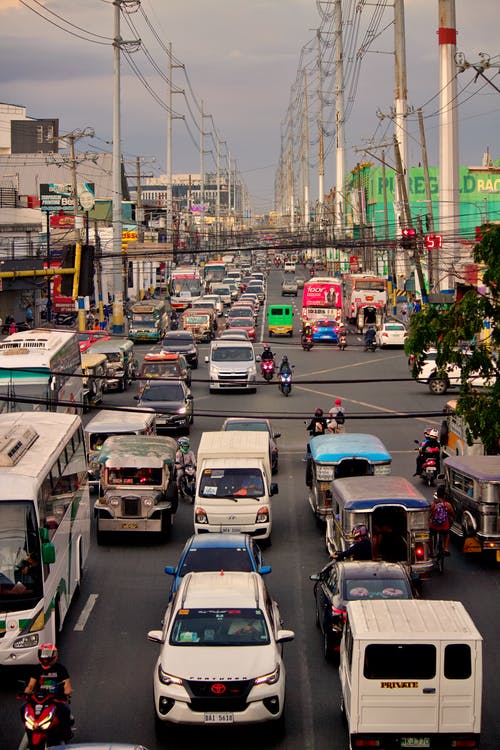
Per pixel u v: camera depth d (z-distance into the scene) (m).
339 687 16.61
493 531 23.30
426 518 20.83
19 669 17.00
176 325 88.31
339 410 36.16
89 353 53.31
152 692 16.44
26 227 84.12
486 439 19.23
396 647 13.07
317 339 79.69
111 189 129.62
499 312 19.22
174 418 40.28
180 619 15.33
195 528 25.20
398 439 40.22
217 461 26.08
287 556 24.69
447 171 67.44
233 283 123.19
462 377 19.42
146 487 25.88
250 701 14.14
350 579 17.47
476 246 19.50
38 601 16.05
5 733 14.77
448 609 14.05
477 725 13.02
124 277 99.56
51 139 76.75
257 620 15.34
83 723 15.19
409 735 13.02
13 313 78.06
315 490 27.14
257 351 72.88
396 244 70.50
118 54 80.88
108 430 32.19
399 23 83.62
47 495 17.31
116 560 24.48
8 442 17.83
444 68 66.50
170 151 135.25
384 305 87.44
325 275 159.12
